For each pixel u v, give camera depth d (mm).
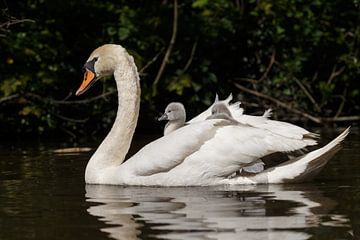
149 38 21234
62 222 8164
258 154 10398
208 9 21891
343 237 7250
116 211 8695
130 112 11695
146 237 7391
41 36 20578
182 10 22266
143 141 17891
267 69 22203
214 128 10602
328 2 22109
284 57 22344
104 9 21812
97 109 21422
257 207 8672
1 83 19797
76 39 21719
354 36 22250
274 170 10438
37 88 20172
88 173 11148
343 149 14500
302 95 22484
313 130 20234
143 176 10695
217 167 10414
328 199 9125
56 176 11859
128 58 11891
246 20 22359
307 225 7730
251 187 10195
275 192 9719
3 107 20734
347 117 21906
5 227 8000
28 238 7496
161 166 10562
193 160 10461
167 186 10539
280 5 21609
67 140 19656
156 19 21172
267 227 7664
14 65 20109
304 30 21969
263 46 22719
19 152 16156
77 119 21484
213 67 22828
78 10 21547
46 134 21406
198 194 9773
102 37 21750
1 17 19219
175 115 12805
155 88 20594
